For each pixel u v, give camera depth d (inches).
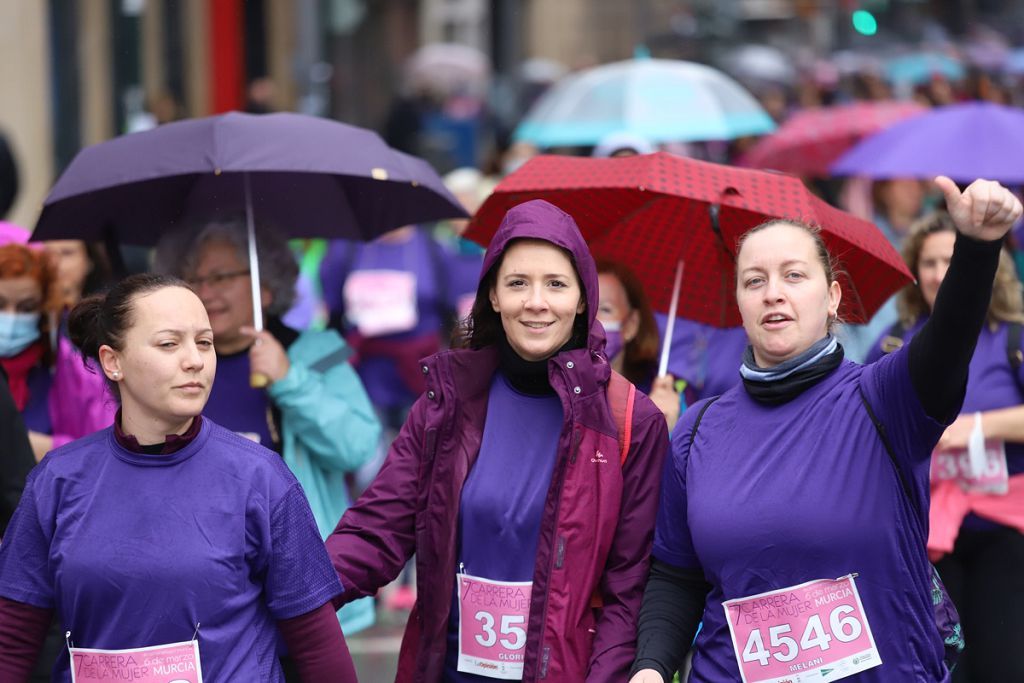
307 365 431.8
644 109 885.2
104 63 1294.3
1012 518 435.5
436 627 338.3
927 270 470.0
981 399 442.3
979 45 1756.9
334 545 347.6
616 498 335.3
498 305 342.0
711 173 403.5
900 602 315.3
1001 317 446.9
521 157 1029.2
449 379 347.3
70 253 512.1
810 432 320.8
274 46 1803.6
